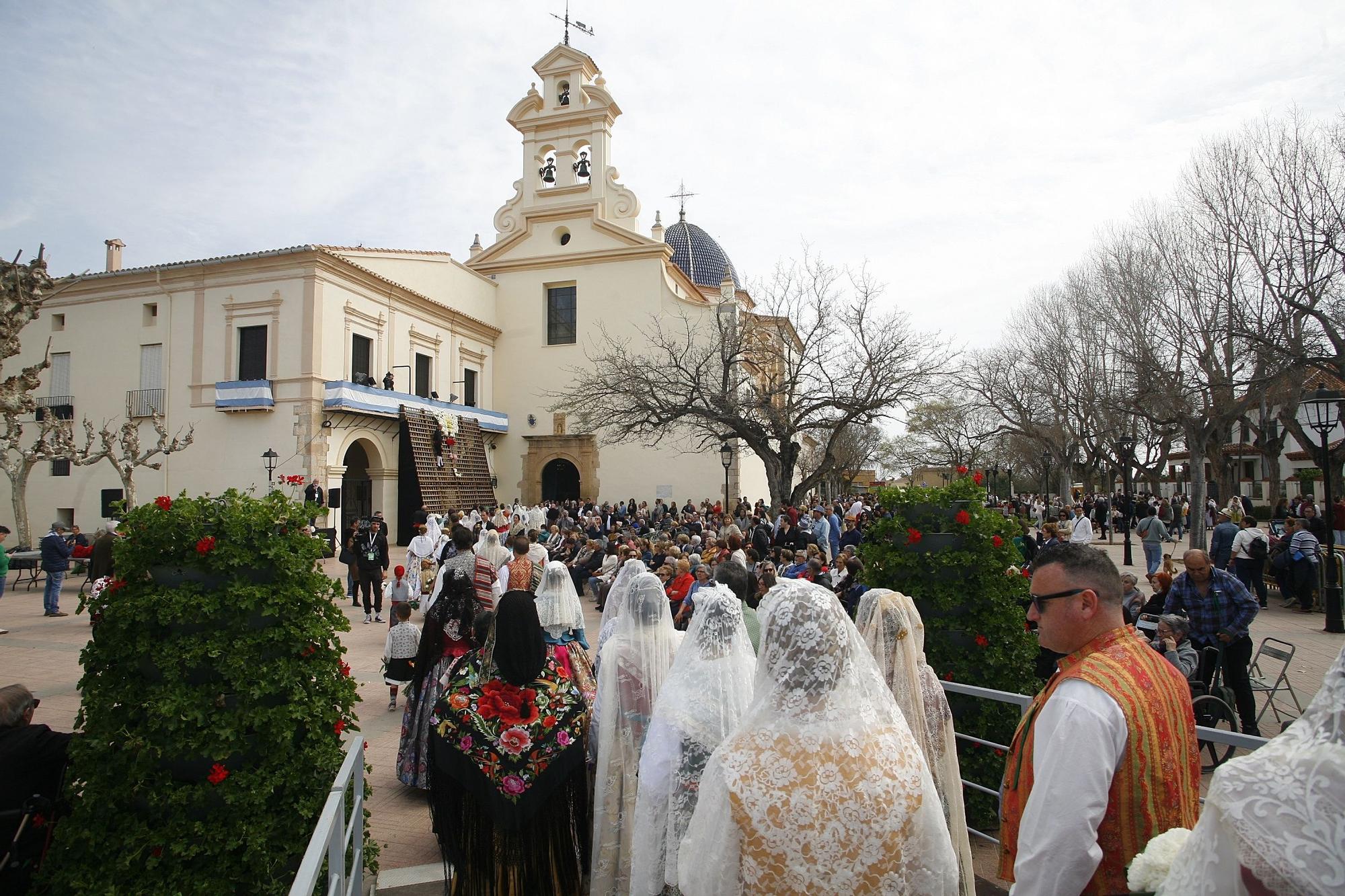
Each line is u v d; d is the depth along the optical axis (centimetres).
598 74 3594
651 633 378
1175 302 2239
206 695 320
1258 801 136
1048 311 3306
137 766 311
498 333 3594
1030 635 499
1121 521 3534
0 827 333
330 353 2562
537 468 3497
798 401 2358
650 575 392
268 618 338
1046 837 190
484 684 367
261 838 312
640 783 302
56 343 2809
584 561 1766
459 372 3306
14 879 332
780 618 223
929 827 213
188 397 2611
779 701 220
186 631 327
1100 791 189
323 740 339
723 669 310
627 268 3466
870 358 2220
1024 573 512
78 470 2747
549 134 3625
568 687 377
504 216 3662
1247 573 1403
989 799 477
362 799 357
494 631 373
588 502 3312
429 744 363
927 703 350
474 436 3234
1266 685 789
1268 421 2550
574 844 375
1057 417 3384
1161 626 665
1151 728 199
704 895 212
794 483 4362
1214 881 143
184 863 314
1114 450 3192
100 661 328
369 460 2820
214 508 346
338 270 2598
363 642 1174
